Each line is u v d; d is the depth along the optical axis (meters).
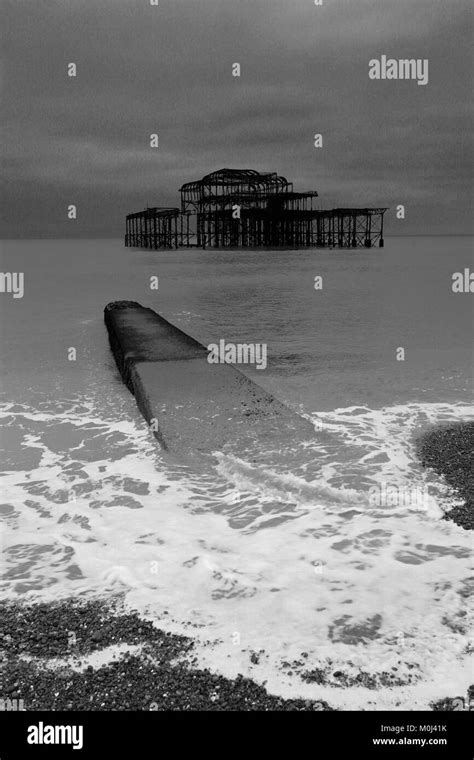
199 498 6.10
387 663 3.75
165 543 5.24
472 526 5.41
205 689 3.58
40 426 8.55
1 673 3.75
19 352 14.23
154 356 11.32
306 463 6.75
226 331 16.50
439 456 7.14
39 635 4.07
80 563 4.97
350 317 19.09
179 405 8.50
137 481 6.53
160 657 3.84
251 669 3.72
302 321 18.31
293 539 5.25
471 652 3.83
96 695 3.57
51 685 3.65
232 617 4.21
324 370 11.66
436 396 9.81
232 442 7.32
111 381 11.41
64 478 6.70
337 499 5.96
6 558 5.07
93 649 3.93
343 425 8.30
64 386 10.95
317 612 4.24
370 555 4.95
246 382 9.61
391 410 9.05
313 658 3.80
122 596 4.49
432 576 4.64
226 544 5.20
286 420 7.99
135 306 19.58
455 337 15.17
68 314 21.42
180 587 4.58
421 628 4.05
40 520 5.75
